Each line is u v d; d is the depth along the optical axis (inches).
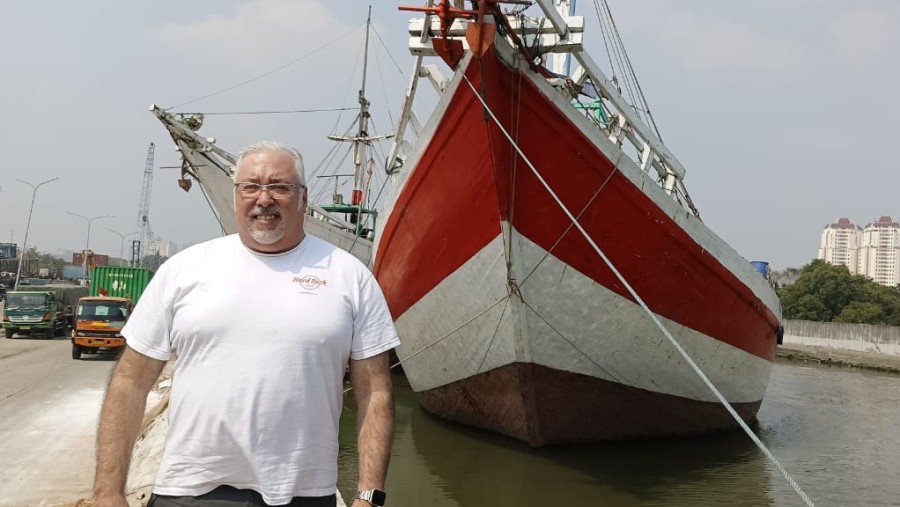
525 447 463.2
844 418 657.0
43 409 519.2
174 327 117.0
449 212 426.0
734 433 549.3
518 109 381.4
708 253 452.4
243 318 114.7
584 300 416.5
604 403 451.2
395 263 493.7
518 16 389.7
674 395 474.6
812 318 2041.1
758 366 555.2
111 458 114.5
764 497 368.2
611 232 412.5
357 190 1043.3
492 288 414.6
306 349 115.0
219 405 112.5
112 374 120.0
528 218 395.9
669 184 483.8
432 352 488.7
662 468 422.9
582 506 349.7
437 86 461.4
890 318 1946.4
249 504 112.2
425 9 364.5
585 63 400.8
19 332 1176.8
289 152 121.6
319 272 120.3
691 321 460.8
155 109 742.5
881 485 397.4
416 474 402.6
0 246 3496.6
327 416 118.1
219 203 807.1
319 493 116.6
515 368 423.8
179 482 113.6
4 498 310.8
